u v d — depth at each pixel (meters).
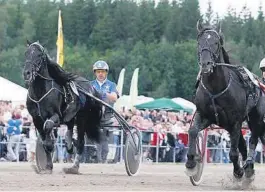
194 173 10.23
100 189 9.07
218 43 10.14
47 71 12.39
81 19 76.62
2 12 75.50
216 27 10.34
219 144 21.58
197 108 10.43
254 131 11.41
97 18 76.25
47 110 12.36
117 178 11.87
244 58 55.75
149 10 75.62
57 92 12.45
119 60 65.00
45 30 74.44
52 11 76.94
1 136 18.23
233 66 10.43
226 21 67.88
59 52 23.53
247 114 10.97
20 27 75.06
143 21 74.25
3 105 19.41
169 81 61.28
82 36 75.94
